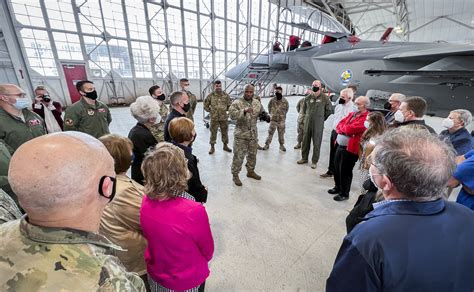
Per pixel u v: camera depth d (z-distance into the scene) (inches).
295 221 82.3
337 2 459.2
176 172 32.7
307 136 132.2
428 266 20.6
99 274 15.6
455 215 22.4
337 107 123.3
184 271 35.4
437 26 420.8
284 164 138.5
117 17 335.6
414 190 22.0
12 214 26.6
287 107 157.6
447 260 20.9
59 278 14.6
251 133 105.0
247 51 511.8
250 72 239.9
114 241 37.1
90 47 324.5
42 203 15.4
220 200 95.7
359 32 548.4
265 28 538.0
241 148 105.2
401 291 21.0
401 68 147.6
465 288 21.5
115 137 40.6
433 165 21.0
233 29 476.4
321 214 86.8
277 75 234.2
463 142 81.6
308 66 198.2
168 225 32.1
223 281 56.8
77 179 16.3
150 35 370.0
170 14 382.3
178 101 80.3
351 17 514.3
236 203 93.7
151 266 36.6
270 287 55.4
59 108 133.0
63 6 290.5
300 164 138.9
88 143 18.4
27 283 14.1
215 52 460.8
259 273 59.4
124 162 39.4
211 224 79.9
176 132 54.6
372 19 490.6
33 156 15.5
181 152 35.9
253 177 116.7
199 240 35.0
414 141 23.0
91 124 89.8
